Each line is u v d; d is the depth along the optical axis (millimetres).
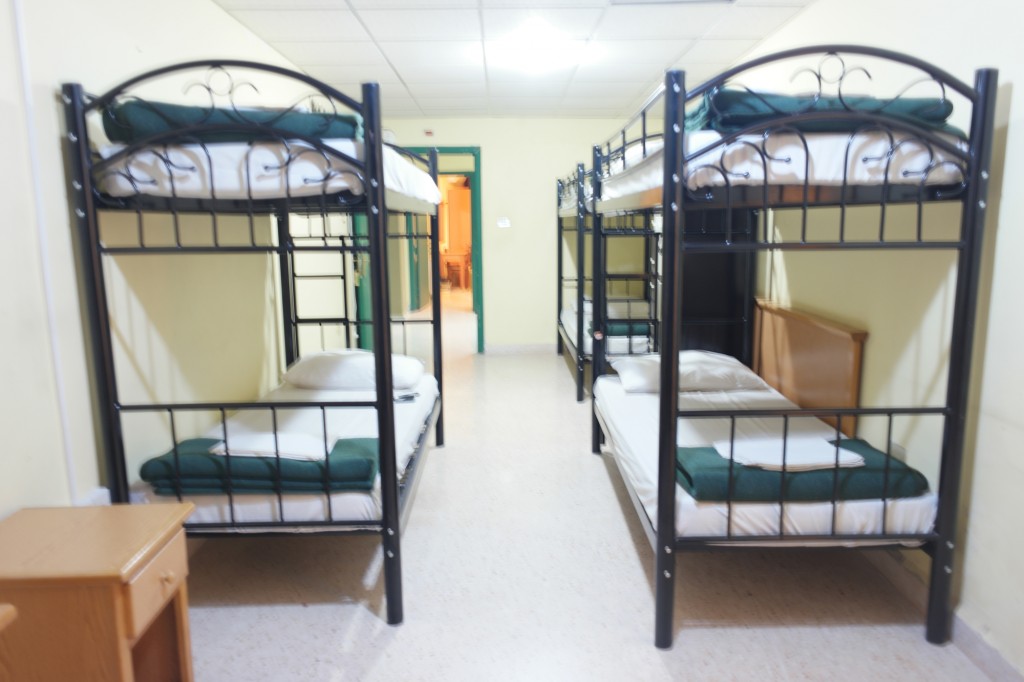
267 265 3518
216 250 1866
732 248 1726
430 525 2793
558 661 1900
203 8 2961
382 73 4566
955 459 1818
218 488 2033
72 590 1303
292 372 3258
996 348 1771
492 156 6266
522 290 6516
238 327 3131
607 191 3232
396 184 2148
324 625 2086
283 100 4098
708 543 1883
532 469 3451
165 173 1830
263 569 2451
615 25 3590
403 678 1833
